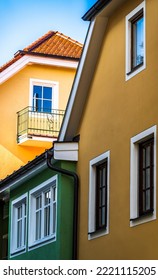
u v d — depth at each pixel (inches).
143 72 772.6
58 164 911.0
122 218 786.2
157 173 729.6
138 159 775.7
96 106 864.9
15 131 1370.6
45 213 971.3
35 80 1385.3
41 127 1366.9
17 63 1373.0
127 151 788.6
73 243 883.4
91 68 877.8
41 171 974.4
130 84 796.0
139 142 773.3
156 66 748.6
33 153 1375.5
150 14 768.9
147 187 758.5
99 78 863.7
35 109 1375.5
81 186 885.8
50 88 1393.9
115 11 836.6
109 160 825.5
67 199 900.6
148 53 766.5
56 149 896.9
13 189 1079.6
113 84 831.7
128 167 783.7
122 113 806.5
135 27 807.7
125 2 818.2
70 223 897.5
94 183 861.2
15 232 1068.5
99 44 865.5
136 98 781.9
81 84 884.0
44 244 949.8
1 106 1370.6
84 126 889.5
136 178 772.6
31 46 1395.2
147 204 756.0
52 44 1411.2
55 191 938.1
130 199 772.6
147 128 755.4
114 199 806.5
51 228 936.9
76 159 900.6
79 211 885.2
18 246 1058.7
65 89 1395.2
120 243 786.2
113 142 820.0
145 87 765.9
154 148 741.3
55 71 1395.2
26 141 1357.0
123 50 816.3
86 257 857.5
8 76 1371.8
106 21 853.8
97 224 853.8
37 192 994.7
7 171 1360.7
